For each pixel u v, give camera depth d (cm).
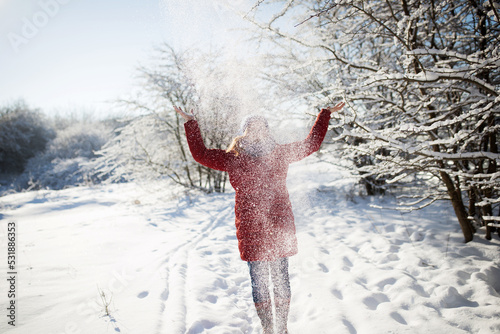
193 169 892
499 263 247
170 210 624
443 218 378
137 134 866
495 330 162
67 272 273
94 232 440
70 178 1566
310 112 262
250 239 163
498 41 242
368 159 487
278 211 166
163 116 856
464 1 276
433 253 283
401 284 226
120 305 205
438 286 220
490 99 211
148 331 171
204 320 186
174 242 370
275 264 171
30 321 184
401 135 241
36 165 2077
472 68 199
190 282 244
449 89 259
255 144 168
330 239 354
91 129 2342
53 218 608
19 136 2302
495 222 287
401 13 310
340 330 170
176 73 741
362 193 561
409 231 349
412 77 220
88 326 178
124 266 285
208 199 731
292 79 434
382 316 184
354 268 270
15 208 737
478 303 197
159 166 851
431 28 314
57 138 2312
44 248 360
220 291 236
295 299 219
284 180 172
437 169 261
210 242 373
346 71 360
